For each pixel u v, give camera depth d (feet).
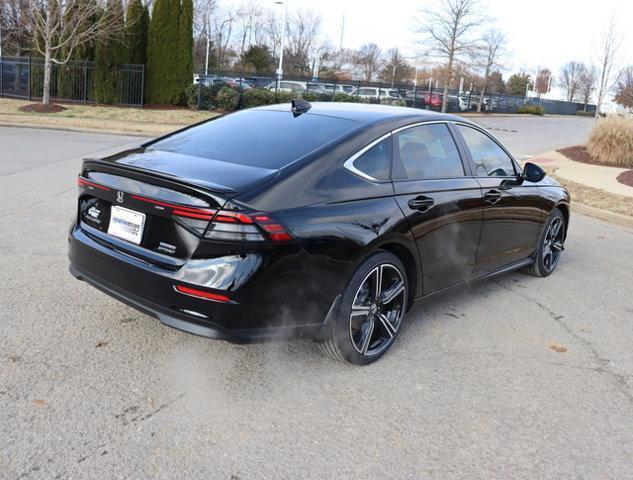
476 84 180.45
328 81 135.13
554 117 183.11
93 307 14.16
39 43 80.64
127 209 11.10
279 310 10.26
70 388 10.61
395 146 12.76
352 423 10.19
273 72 196.03
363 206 11.39
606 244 25.29
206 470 8.71
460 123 15.19
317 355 12.59
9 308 13.75
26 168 33.68
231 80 109.29
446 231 13.55
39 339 12.35
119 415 9.90
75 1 75.00
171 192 10.28
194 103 81.30
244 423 9.95
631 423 10.86
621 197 35.45
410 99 133.59
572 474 9.25
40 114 69.41
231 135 12.92
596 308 16.85
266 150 11.76
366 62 231.50
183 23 80.23
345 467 9.02
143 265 10.56
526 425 10.55
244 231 9.73
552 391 11.83
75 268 12.27
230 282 9.72
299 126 12.75
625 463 9.62
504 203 15.75
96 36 76.74
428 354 13.08
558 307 16.72
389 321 12.63
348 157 11.66
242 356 12.31
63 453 8.84
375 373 12.01
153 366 11.61
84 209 12.37
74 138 53.11
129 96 80.94
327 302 10.92
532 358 13.28
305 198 10.60
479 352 13.37
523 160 55.77
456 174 14.30
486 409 10.97
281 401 10.71
